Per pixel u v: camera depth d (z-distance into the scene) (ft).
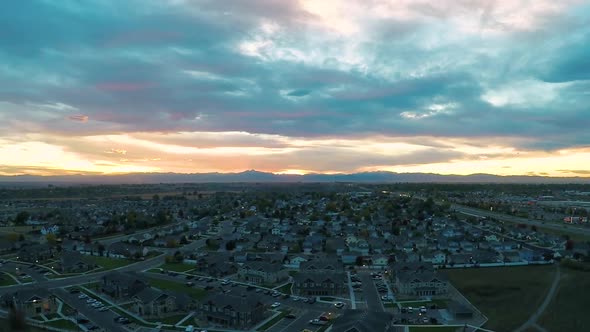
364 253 568.00
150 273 469.16
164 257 550.36
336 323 288.30
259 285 424.87
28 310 332.19
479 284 414.62
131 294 378.94
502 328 311.27
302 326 314.96
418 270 432.66
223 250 598.75
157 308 339.16
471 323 321.93
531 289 391.86
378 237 645.51
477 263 500.74
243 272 449.89
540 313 336.29
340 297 385.70
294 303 367.66
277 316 336.08
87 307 354.33
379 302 371.56
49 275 460.14
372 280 445.37
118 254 559.38
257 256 529.04
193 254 540.11
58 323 316.40
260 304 331.16
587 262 482.28
